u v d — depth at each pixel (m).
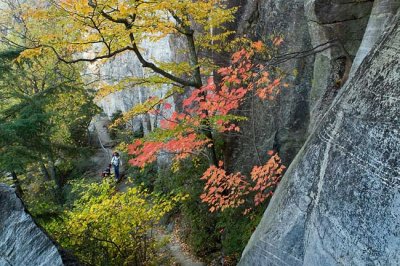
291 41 7.79
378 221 2.54
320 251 3.08
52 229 6.35
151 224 7.18
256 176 6.70
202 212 9.38
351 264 2.70
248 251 4.30
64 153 13.94
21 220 3.93
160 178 11.72
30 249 3.87
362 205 2.70
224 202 7.91
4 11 14.27
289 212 3.77
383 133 2.70
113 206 6.82
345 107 3.29
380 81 2.97
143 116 17.67
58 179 16.80
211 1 7.75
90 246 6.16
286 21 7.90
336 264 2.86
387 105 2.77
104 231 6.48
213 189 7.15
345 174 2.95
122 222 6.66
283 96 7.95
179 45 11.21
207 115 7.22
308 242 3.33
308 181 3.59
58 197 14.97
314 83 6.89
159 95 14.20
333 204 3.01
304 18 7.50
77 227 6.22
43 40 6.22
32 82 13.98
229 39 9.38
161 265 8.13
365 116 2.95
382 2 4.60
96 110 15.76
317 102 6.55
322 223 3.11
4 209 3.94
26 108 9.07
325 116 3.82
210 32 9.74
